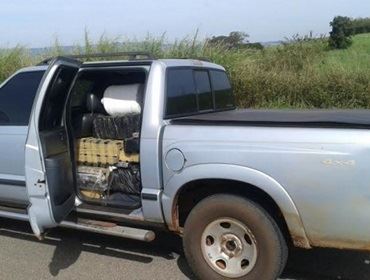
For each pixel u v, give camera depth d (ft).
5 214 16.07
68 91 15.40
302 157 11.32
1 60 43.80
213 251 12.76
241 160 11.94
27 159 13.73
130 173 15.21
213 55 37.70
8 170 16.05
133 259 15.17
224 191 12.81
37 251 15.98
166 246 16.17
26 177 13.82
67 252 15.84
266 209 12.23
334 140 11.06
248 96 36.27
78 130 16.11
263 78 36.01
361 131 10.93
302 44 43.14
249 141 11.93
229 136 12.19
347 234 11.19
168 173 13.01
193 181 12.67
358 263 14.42
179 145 12.78
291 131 11.55
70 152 15.38
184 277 13.83
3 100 16.40
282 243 12.12
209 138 12.43
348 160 10.91
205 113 16.29
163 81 13.80
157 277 13.85
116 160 15.48
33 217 13.97
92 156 15.81
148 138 13.29
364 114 13.52
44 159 13.80
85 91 16.65
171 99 14.12
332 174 11.05
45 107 14.40
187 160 12.63
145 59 14.70
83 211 15.07
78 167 15.98
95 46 41.55
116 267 14.60
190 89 15.47
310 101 35.14
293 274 13.71
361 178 10.83
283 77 36.14
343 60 41.52
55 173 14.24
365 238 11.06
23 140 15.57
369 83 33.73
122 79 16.42
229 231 12.50
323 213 11.27
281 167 11.53
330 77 34.94
